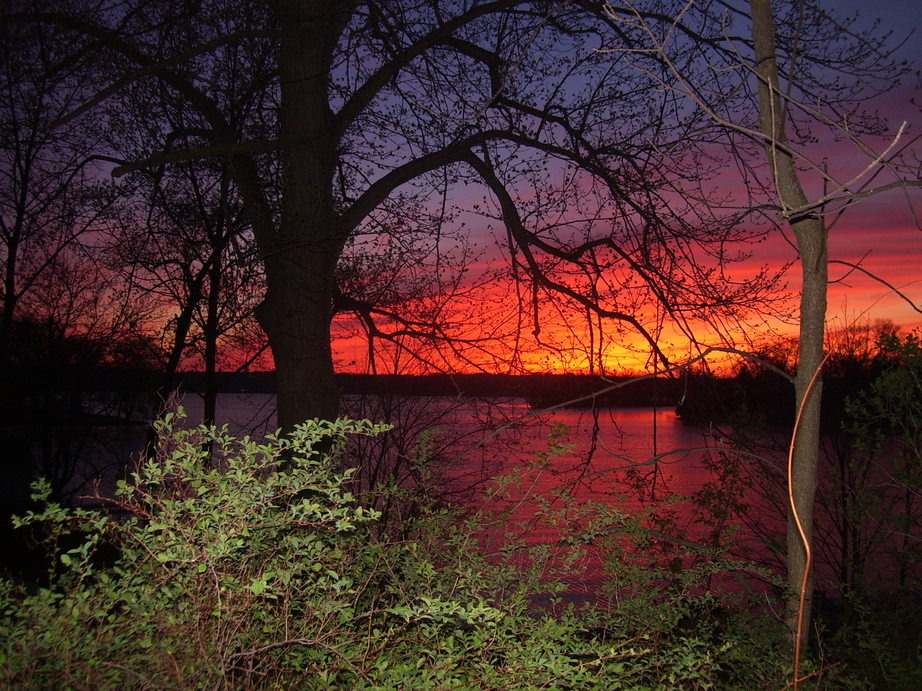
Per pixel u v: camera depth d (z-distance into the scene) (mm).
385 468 9625
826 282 5227
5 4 7309
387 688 3301
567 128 9656
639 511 5809
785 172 4984
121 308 13453
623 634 4688
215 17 8711
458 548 4723
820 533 9758
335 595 3740
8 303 12219
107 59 8359
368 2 8047
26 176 10703
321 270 9125
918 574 7730
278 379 9156
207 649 3072
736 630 5684
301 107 9039
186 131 10328
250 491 3523
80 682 2779
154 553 3309
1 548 6199
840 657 6703
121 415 14969
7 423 14305
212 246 10695
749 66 3213
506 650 3801
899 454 7945
